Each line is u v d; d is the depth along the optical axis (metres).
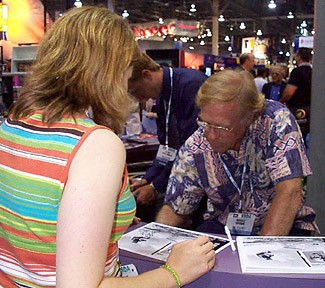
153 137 3.22
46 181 0.82
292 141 1.61
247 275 1.17
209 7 18.06
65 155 0.82
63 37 0.91
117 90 0.92
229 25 22.25
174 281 0.99
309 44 9.95
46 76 0.91
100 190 0.80
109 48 0.90
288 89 5.17
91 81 0.89
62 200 0.80
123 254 1.31
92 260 0.79
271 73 7.17
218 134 1.58
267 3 17.69
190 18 19.97
